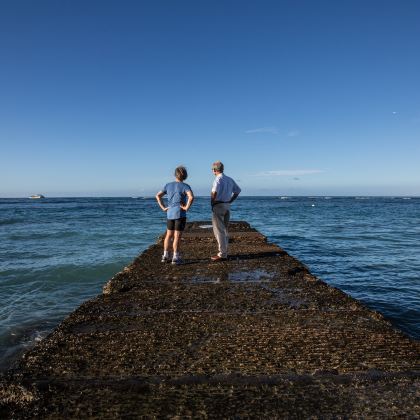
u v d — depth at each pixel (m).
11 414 2.00
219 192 6.62
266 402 2.10
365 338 3.01
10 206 69.88
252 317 3.56
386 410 2.01
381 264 12.47
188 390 2.23
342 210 57.62
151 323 3.42
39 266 10.62
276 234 21.84
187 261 6.71
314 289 4.63
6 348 5.11
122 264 10.92
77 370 2.48
